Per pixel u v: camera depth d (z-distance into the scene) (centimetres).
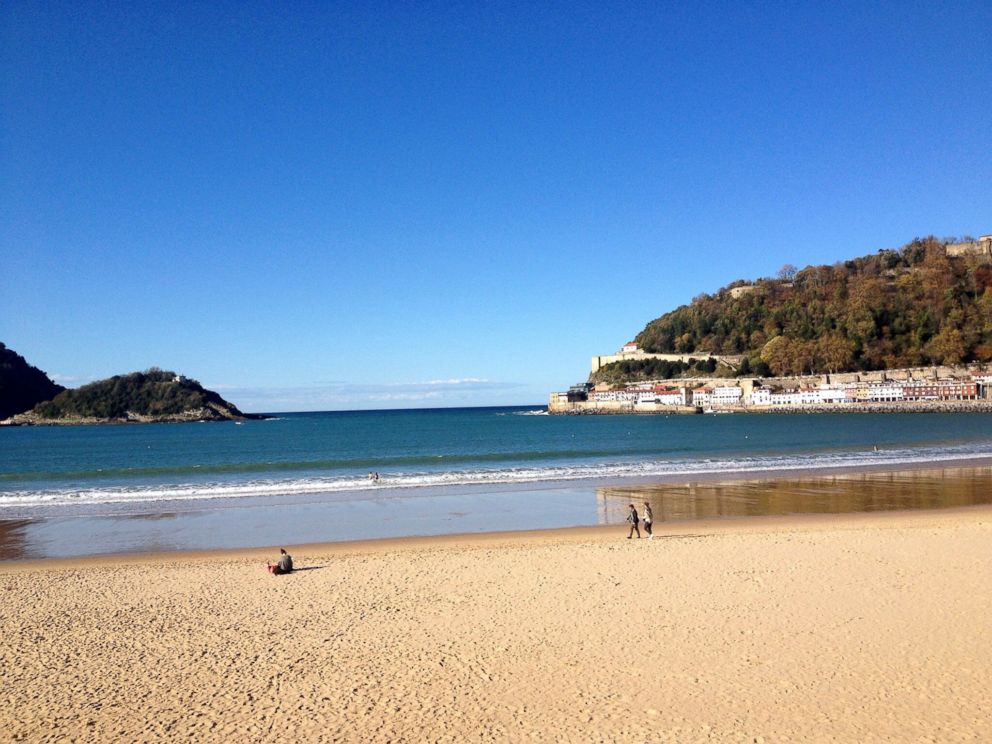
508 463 6538
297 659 1493
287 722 1205
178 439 13638
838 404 18775
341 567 2373
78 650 1588
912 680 1294
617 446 8975
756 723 1148
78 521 3553
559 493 4256
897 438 9444
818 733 1112
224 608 1898
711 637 1543
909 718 1152
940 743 1073
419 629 1662
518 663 1430
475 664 1431
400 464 6669
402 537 3047
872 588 1886
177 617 1825
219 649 1569
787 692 1259
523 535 3027
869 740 1086
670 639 1538
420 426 18500
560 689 1301
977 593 1820
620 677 1345
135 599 2023
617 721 1170
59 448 11481
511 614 1755
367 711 1238
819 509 3531
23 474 6222
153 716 1243
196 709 1267
